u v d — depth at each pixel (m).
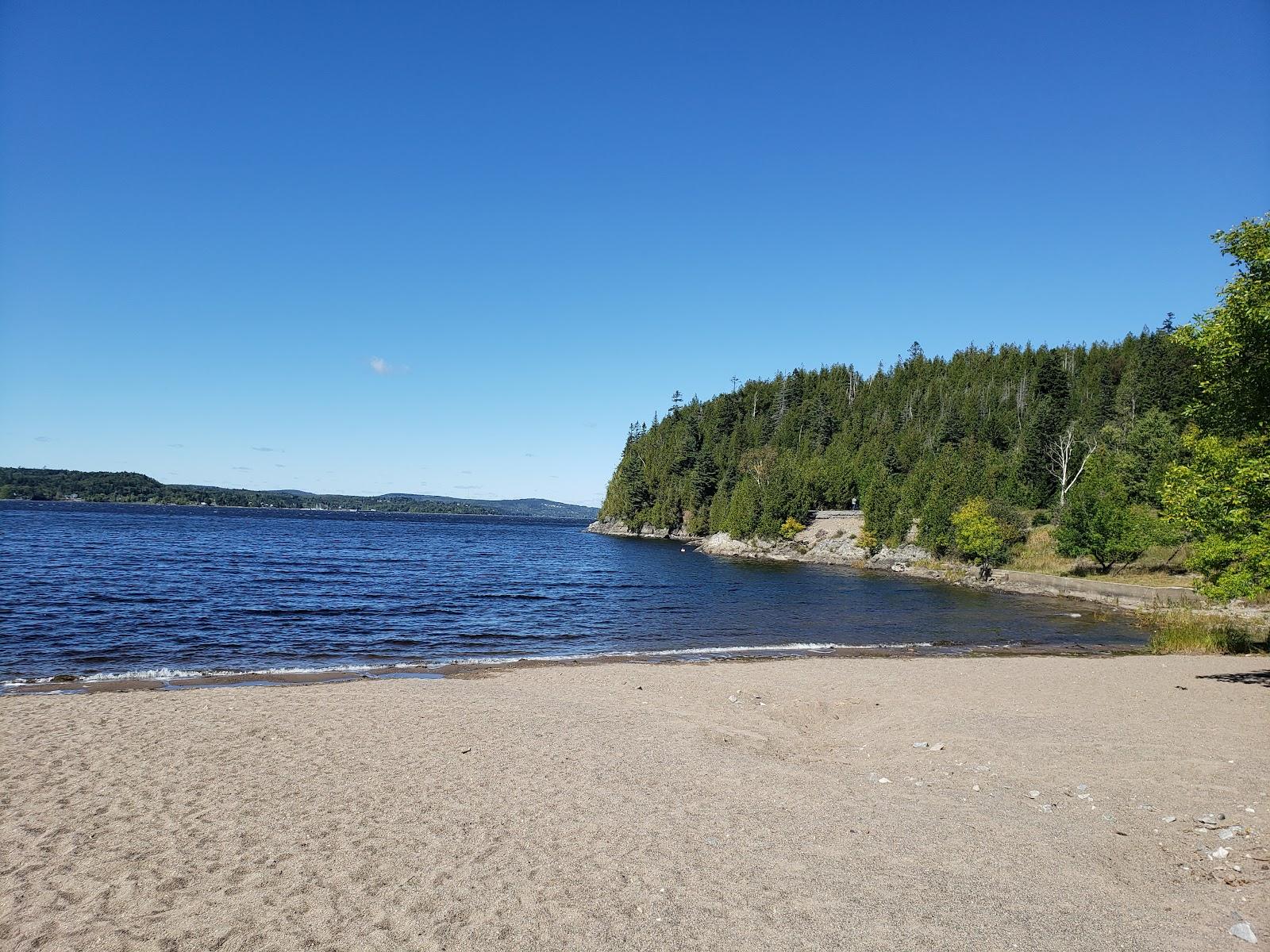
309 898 5.96
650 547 93.88
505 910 5.77
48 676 17.28
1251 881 6.19
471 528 162.50
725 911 5.74
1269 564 14.91
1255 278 13.98
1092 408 94.00
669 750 10.77
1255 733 11.92
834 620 31.89
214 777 9.11
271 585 37.47
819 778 9.41
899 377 143.62
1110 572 45.91
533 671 18.61
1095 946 5.18
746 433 134.00
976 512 53.22
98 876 6.33
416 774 9.38
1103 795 8.68
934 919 5.59
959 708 13.95
